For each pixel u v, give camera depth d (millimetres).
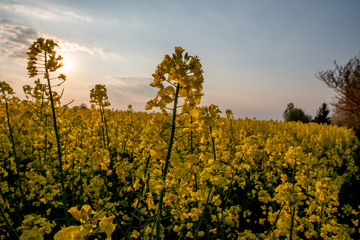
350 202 5836
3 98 4020
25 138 4273
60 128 3574
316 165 6398
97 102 5293
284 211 2975
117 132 6633
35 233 1570
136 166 3918
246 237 3145
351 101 26391
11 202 3539
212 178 2459
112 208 2861
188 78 1730
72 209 1189
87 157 3768
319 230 3012
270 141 6117
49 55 2678
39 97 2621
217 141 3135
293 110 51406
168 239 3543
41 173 3342
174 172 1855
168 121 1966
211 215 3191
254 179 5402
